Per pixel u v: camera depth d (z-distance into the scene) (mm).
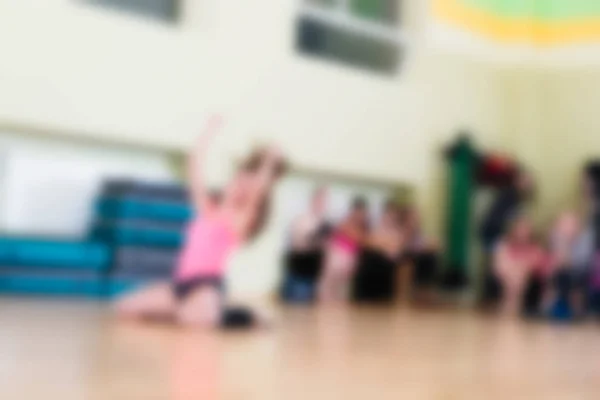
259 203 3949
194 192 3863
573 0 8906
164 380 1985
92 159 6602
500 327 5051
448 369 2557
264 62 7309
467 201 8391
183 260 3814
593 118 8750
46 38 6148
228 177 7035
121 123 6512
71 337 3055
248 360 2521
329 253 7309
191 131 6859
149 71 6664
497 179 8711
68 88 6250
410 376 2324
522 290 7574
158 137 6699
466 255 8336
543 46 9055
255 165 4008
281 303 6719
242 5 7184
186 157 6902
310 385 2021
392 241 7629
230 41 7109
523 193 8812
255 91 7238
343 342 3385
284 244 7430
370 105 8055
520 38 9133
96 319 3957
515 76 9148
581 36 8875
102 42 6426
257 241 7234
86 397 1690
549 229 8852
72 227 6504
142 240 6328
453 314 6465
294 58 7516
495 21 9102
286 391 1894
